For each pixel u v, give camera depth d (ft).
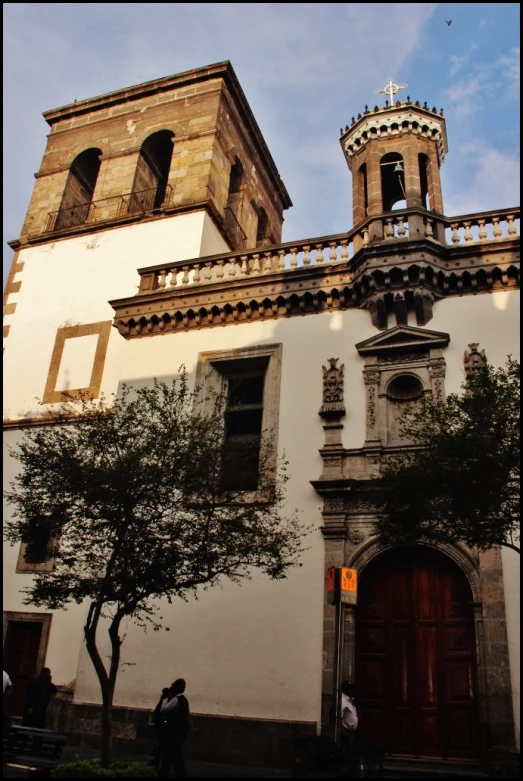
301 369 59.41
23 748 40.47
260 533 42.88
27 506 43.50
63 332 78.89
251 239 96.94
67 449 44.29
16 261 88.17
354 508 52.26
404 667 47.91
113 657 39.34
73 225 92.68
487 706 43.47
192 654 51.83
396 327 56.85
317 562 51.29
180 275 72.38
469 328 55.83
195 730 48.78
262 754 46.52
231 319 64.80
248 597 52.21
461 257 57.93
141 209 88.58
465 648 47.26
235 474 44.62
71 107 99.71
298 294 61.87
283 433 57.11
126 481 41.63
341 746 33.40
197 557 41.32
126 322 68.23
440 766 42.60
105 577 40.40
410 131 68.74
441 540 39.19
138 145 91.76
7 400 76.54
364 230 62.28
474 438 37.58
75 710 53.11
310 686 47.65
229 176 91.66
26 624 63.16
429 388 54.54
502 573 46.75
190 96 92.63
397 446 53.52
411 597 49.93
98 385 72.69
